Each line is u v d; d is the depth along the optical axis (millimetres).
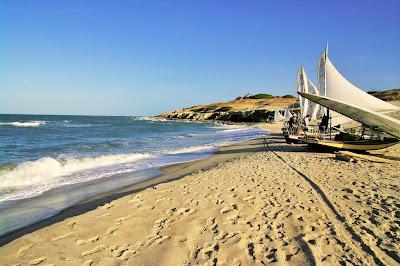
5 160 14117
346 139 15023
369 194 7324
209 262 4320
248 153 16734
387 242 4875
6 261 4234
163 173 11977
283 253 4562
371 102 16094
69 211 7176
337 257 4430
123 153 17719
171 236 5145
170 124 71688
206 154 17609
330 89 17797
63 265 4195
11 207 7551
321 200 6992
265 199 7113
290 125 20750
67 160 13586
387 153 14148
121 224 5621
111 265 4234
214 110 107875
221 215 6098
